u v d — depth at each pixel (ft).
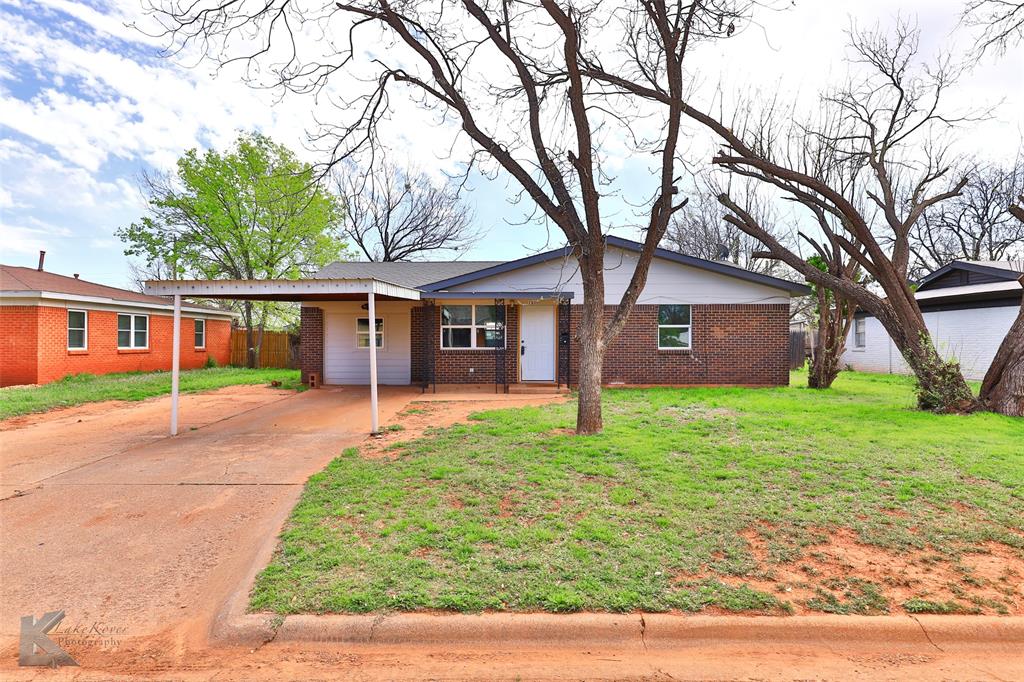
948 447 21.61
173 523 15.39
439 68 26.16
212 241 69.51
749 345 44.96
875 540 13.38
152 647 9.84
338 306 47.96
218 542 14.12
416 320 47.44
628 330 45.14
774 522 14.40
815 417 28.66
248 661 9.44
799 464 19.40
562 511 15.23
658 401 35.37
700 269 44.83
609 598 10.68
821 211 36.70
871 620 10.18
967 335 53.78
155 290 26.08
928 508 15.34
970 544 13.21
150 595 11.59
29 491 18.26
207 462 21.83
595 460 20.13
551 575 11.58
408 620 10.09
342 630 10.00
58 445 25.09
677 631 10.02
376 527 14.30
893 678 9.02
